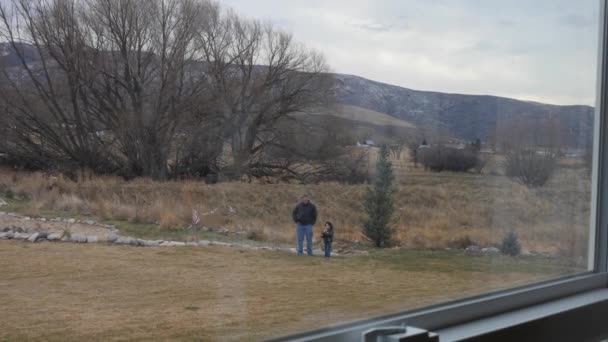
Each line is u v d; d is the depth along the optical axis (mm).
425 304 2162
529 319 2143
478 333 1966
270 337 1813
